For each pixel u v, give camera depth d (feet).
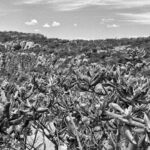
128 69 12.11
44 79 12.17
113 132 6.78
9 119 6.50
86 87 8.81
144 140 5.21
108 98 7.45
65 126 8.94
